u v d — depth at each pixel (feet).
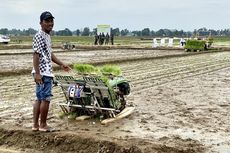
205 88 48.44
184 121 33.86
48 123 32.58
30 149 28.37
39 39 29.30
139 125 32.55
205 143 29.17
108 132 30.78
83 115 33.96
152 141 29.14
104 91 32.76
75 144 28.30
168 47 156.76
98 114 33.83
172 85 50.39
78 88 32.55
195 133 31.04
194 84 51.39
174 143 28.99
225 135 30.73
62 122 32.89
